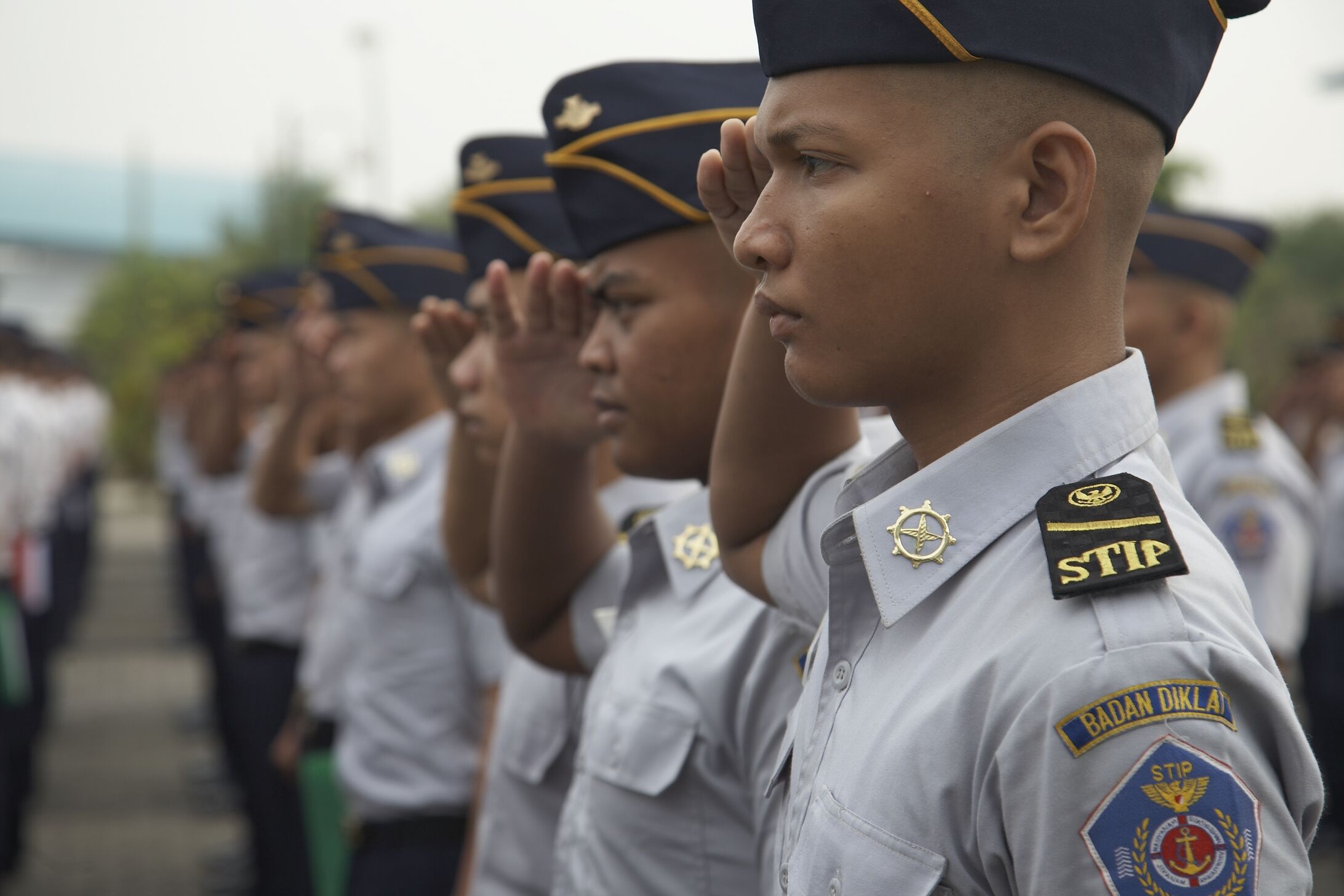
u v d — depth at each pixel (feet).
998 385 3.56
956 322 3.47
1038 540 3.40
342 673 12.62
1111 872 3.00
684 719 5.62
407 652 10.42
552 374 6.40
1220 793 2.98
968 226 3.38
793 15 3.46
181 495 41.32
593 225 5.72
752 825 5.52
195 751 25.81
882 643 3.71
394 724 10.41
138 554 58.80
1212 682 3.07
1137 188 3.51
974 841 3.31
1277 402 26.73
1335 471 20.52
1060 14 3.30
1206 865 2.96
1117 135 3.42
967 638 3.42
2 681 19.02
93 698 30.40
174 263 104.17
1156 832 2.98
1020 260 3.41
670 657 5.77
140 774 24.14
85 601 44.01
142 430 82.89
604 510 7.38
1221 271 11.57
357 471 12.99
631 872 5.69
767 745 5.30
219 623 23.82
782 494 4.95
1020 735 3.17
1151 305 11.45
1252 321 40.09
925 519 3.60
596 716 6.09
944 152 3.35
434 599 10.41
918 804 3.37
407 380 12.69
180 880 18.43
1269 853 3.05
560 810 7.60
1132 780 3.01
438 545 10.32
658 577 6.24
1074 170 3.35
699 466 5.81
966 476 3.57
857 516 3.71
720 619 5.72
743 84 5.79
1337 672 20.01
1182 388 11.60
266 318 23.06
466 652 10.30
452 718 10.39
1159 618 3.13
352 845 10.71
